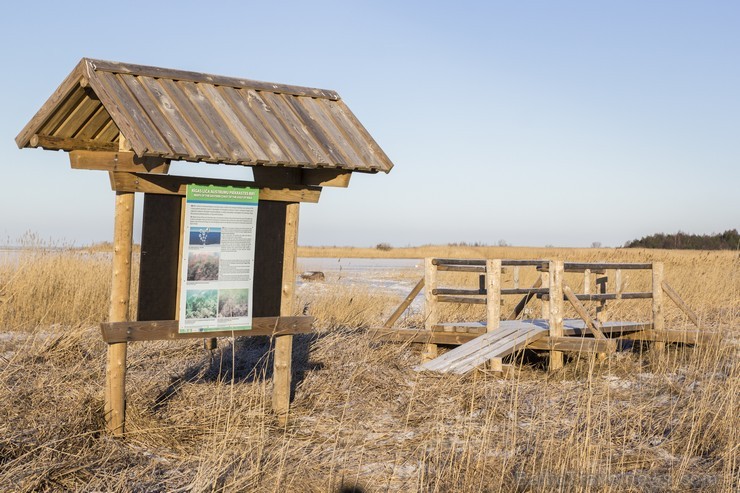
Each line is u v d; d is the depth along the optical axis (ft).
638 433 22.95
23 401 22.74
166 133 18.98
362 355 32.58
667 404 26.30
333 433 22.25
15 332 37.27
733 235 162.30
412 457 20.15
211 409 23.22
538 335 34.14
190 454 19.84
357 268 121.80
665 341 38.09
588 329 36.73
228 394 25.23
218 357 32.48
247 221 21.80
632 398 27.45
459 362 31.22
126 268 20.42
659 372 32.27
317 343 33.99
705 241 166.30
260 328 22.24
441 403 26.09
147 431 21.02
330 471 18.42
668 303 57.26
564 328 36.40
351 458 19.99
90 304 41.91
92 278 44.21
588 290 41.65
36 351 30.14
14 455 18.21
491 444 21.27
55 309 40.73
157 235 20.53
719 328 40.63
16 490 16.17
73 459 18.25
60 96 19.89
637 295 38.99
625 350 39.42
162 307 20.74
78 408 21.49
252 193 21.75
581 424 23.31
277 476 17.35
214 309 21.31
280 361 23.08
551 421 23.62
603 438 21.61
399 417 24.44
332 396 26.32
